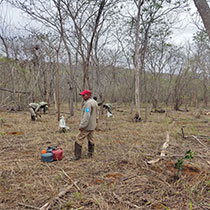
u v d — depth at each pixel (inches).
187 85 731.4
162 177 139.2
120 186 125.9
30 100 615.8
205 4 100.2
